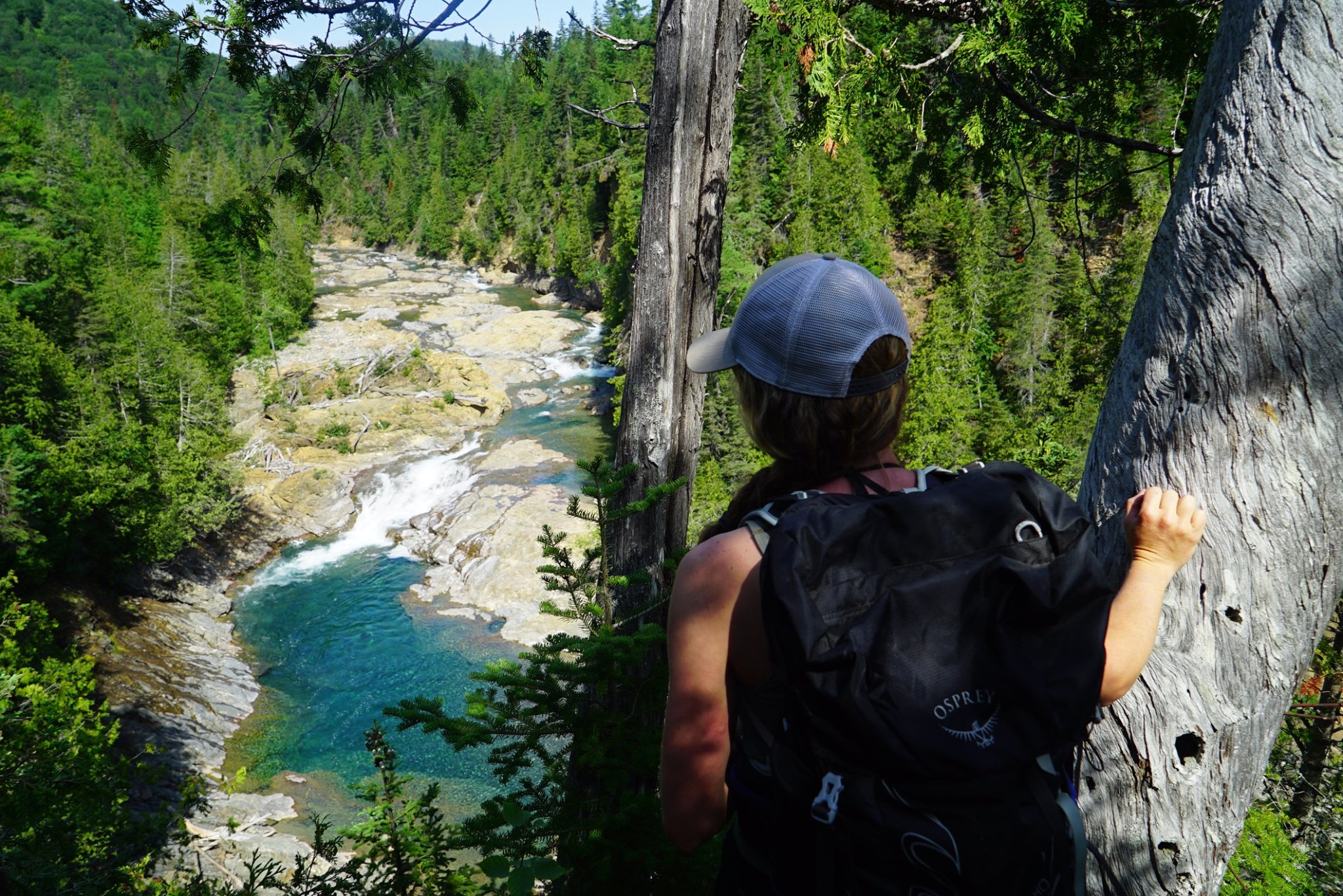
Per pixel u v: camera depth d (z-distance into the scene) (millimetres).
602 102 69250
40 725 9812
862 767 994
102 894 8594
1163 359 1505
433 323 68750
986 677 985
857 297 1204
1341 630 9969
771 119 52781
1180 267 1506
